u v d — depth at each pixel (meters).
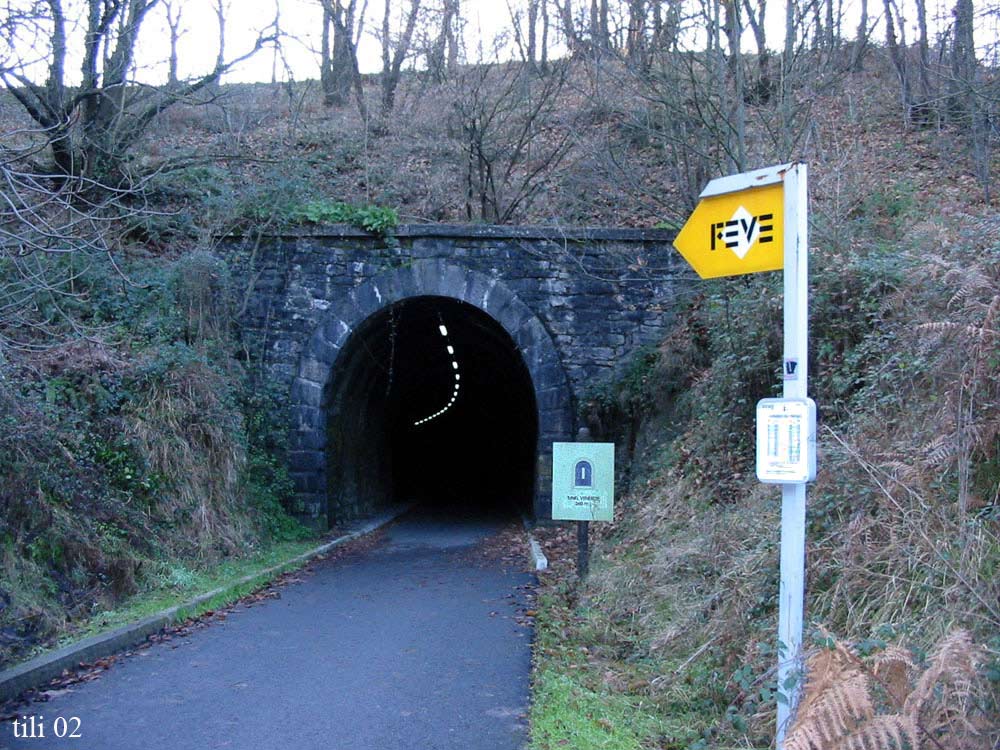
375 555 12.91
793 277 3.72
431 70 19.94
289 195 14.48
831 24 13.12
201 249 13.45
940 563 4.50
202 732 5.11
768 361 9.46
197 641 7.36
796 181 3.74
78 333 9.45
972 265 5.76
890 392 6.68
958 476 4.90
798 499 3.71
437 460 30.70
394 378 20.19
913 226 9.97
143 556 9.09
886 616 4.67
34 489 7.89
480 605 8.92
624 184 15.28
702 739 4.57
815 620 5.11
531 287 14.15
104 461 9.66
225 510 11.07
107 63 13.16
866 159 12.52
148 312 12.14
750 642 5.16
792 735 3.33
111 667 6.54
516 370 19.25
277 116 23.08
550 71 18.81
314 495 14.11
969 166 13.63
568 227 14.16
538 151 18.62
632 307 14.05
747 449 9.34
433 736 5.01
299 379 14.16
